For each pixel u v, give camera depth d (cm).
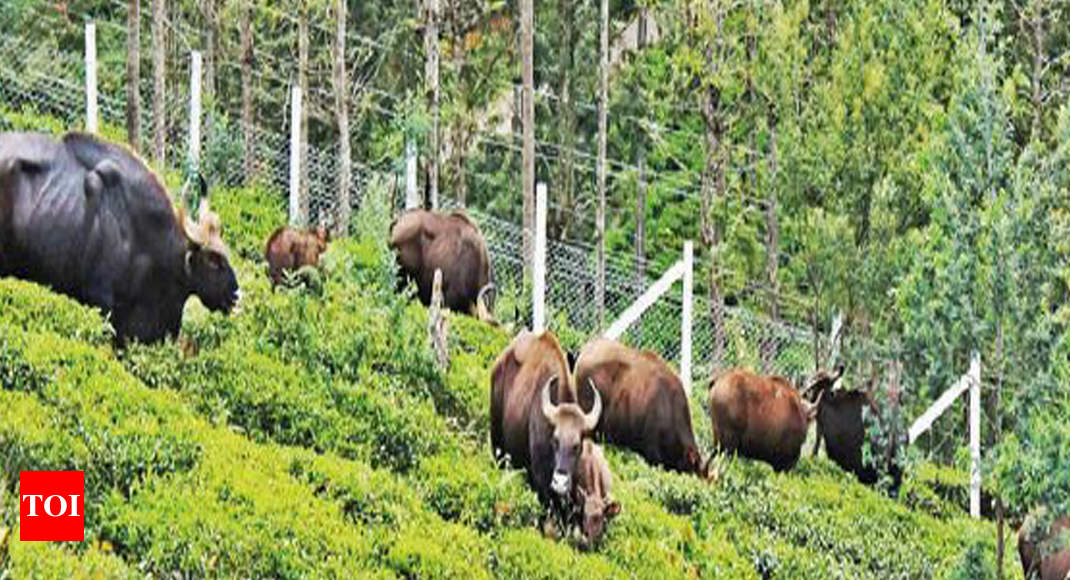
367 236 4906
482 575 3341
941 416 5850
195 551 3038
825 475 4912
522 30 5694
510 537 3528
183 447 3341
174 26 6544
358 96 7369
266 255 4581
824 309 5438
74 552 2906
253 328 4078
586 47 7738
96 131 5116
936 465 5622
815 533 4316
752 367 5684
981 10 4109
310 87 7475
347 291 4531
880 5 5697
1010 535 4650
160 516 3092
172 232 3769
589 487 3650
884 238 5378
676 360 5775
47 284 3659
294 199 5322
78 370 3459
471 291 4947
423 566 3288
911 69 5625
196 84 4997
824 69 6375
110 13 7425
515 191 7894
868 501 4772
